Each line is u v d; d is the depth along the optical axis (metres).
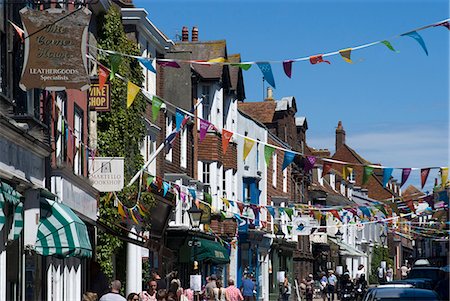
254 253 64.31
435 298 24.28
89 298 23.86
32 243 23.34
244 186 62.03
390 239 124.06
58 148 28.20
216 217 52.66
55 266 27.30
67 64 21.25
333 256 92.88
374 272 112.00
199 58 54.97
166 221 44.28
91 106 33.47
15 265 23.20
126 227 37.66
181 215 48.06
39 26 21.23
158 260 44.00
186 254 48.56
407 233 99.88
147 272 40.66
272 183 69.62
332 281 69.31
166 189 35.94
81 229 24.91
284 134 76.81
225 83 56.06
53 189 26.80
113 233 33.75
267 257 68.44
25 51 21.23
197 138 52.25
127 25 41.22
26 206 23.44
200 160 53.44
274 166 70.25
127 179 36.53
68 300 28.77
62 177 27.02
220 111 54.75
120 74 35.88
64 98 29.48
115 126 35.91
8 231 21.39
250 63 21.34
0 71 22.14
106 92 33.47
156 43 44.66
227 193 57.12
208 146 53.47
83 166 31.66
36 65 21.22
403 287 26.27
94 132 34.66
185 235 47.75
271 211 42.53
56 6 27.03
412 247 147.50
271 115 76.81
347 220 75.94
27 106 23.98
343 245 96.38
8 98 22.34
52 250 23.81
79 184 29.42
